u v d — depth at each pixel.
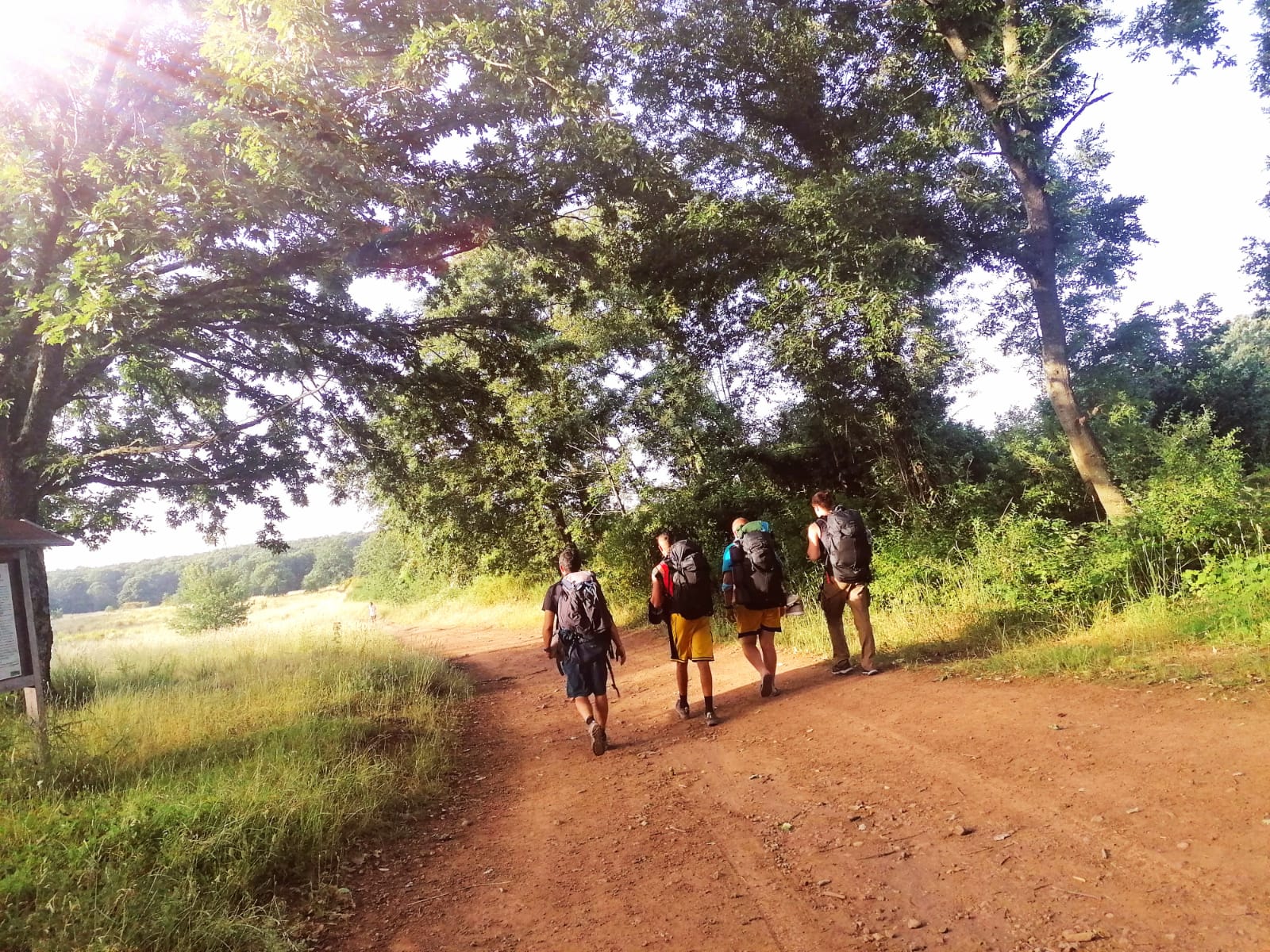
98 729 7.26
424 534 25.22
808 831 4.10
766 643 7.66
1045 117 10.98
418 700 9.64
